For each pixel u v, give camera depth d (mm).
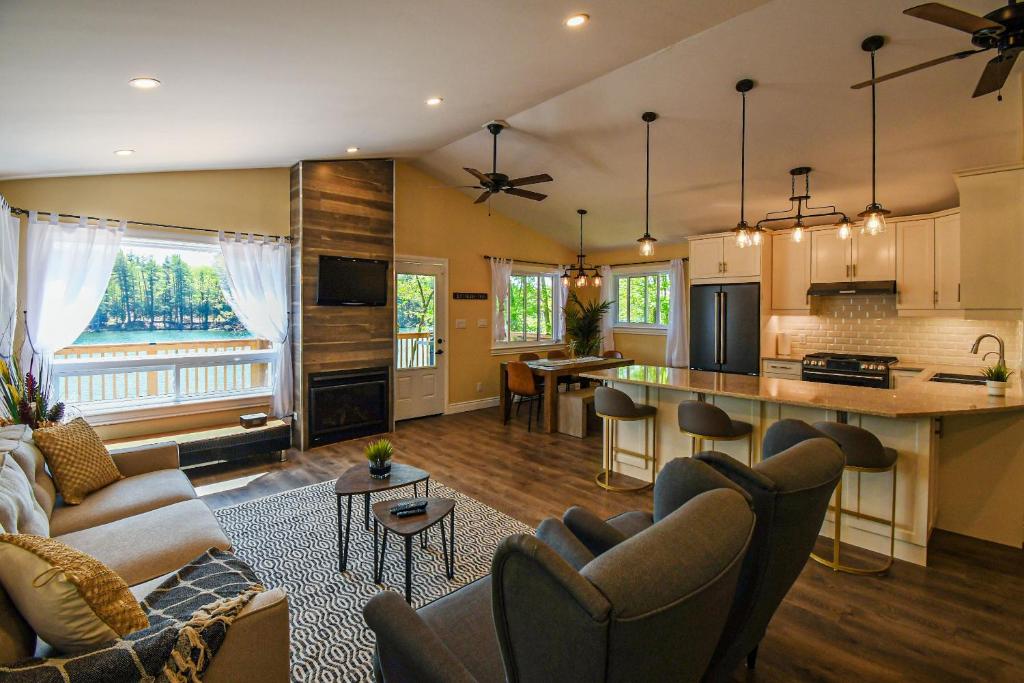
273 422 4711
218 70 2359
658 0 2320
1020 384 3396
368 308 5473
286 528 3232
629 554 896
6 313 3412
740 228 3775
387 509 2531
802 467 1518
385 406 5645
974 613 2334
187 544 2109
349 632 2213
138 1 1626
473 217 6887
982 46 2006
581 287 7898
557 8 2297
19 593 1227
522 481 4098
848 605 2402
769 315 5941
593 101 4141
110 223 4066
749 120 3996
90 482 2607
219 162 4305
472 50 2660
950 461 3152
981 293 3230
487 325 7105
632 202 5996
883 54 3076
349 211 5273
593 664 844
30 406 3172
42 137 2863
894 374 4957
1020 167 3098
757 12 2938
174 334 4617
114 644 1248
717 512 1079
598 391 3943
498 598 979
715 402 3709
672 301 7059
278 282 4992
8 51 1853
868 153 4129
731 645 1537
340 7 1939
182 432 4504
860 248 5301
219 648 1365
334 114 3465
